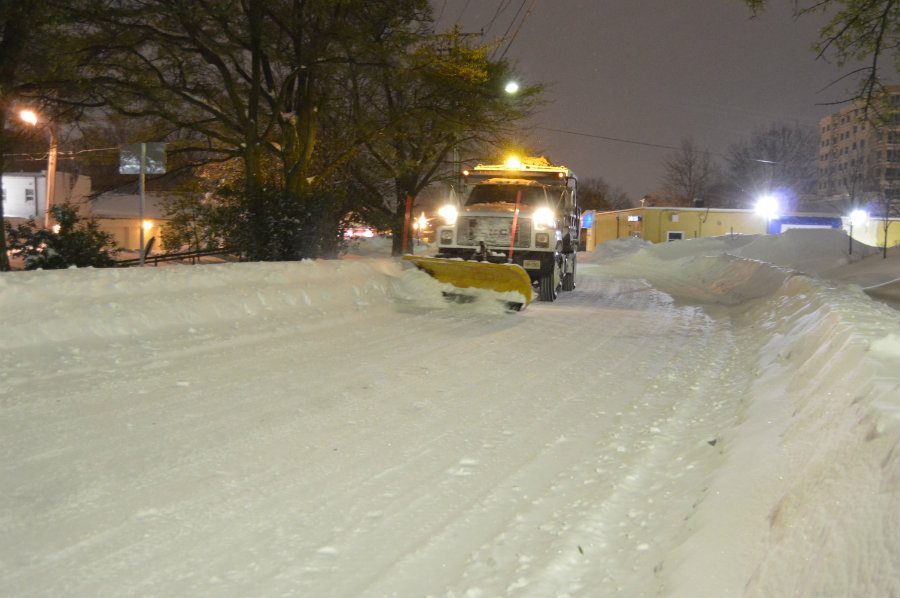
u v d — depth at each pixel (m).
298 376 8.70
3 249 16.27
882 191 52.00
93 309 9.95
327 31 19.16
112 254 19.67
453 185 21.09
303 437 6.46
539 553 4.32
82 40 17.34
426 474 5.67
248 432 6.52
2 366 8.09
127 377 8.16
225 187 21.02
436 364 9.80
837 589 2.87
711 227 58.66
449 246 18.70
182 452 5.94
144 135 22.31
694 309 17.98
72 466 5.54
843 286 13.62
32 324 9.10
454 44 21.12
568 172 20.72
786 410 6.08
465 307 15.66
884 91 14.25
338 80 22.14
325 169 21.86
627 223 64.38
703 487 5.02
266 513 4.86
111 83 18.16
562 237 20.77
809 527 3.48
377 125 22.09
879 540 2.93
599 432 6.86
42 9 15.56
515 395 8.27
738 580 3.51
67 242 16.22
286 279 13.86
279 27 20.81
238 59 20.91
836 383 5.59
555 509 5.01
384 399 7.88
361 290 15.23
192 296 11.53
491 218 18.50
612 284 26.92
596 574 4.07
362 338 11.52
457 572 4.10
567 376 9.35
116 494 5.07
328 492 5.26
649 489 5.38
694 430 6.88
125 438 6.21
